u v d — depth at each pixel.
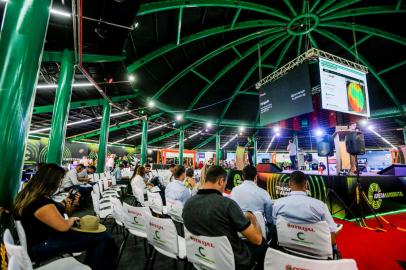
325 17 10.45
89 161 15.00
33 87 2.26
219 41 12.62
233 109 19.70
